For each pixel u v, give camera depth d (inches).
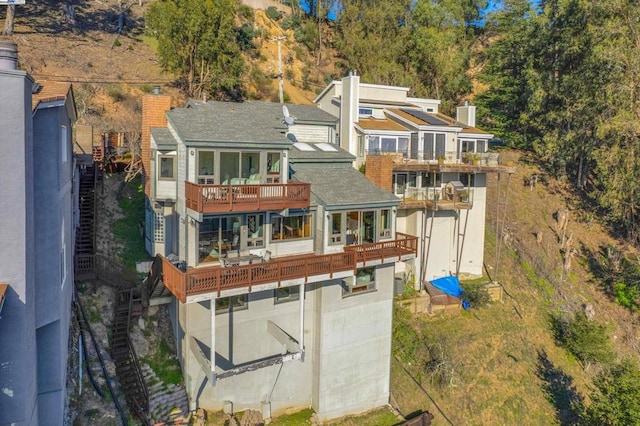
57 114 502.6
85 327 736.3
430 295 1135.6
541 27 1875.0
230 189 679.7
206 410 735.1
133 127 1321.4
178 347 750.5
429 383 943.0
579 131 1599.4
